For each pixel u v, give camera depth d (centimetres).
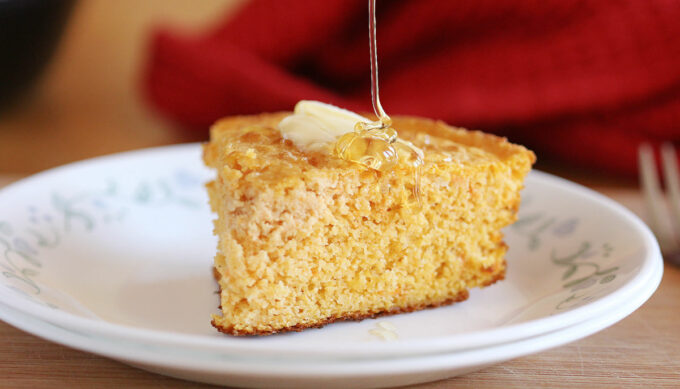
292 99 41
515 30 42
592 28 40
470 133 31
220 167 29
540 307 29
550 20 41
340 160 28
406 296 29
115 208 34
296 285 28
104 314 29
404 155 28
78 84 58
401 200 28
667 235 34
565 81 40
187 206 35
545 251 32
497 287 31
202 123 44
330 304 29
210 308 29
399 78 43
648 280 27
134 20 65
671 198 35
